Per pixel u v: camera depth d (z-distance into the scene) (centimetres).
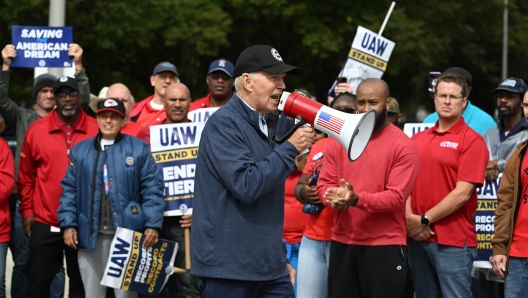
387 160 588
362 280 591
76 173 719
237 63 479
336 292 607
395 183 580
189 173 772
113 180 716
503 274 614
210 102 915
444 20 2152
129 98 855
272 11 1914
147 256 720
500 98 760
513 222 604
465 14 2217
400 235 587
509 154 718
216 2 1903
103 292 726
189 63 2139
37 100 852
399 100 2598
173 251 734
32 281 741
